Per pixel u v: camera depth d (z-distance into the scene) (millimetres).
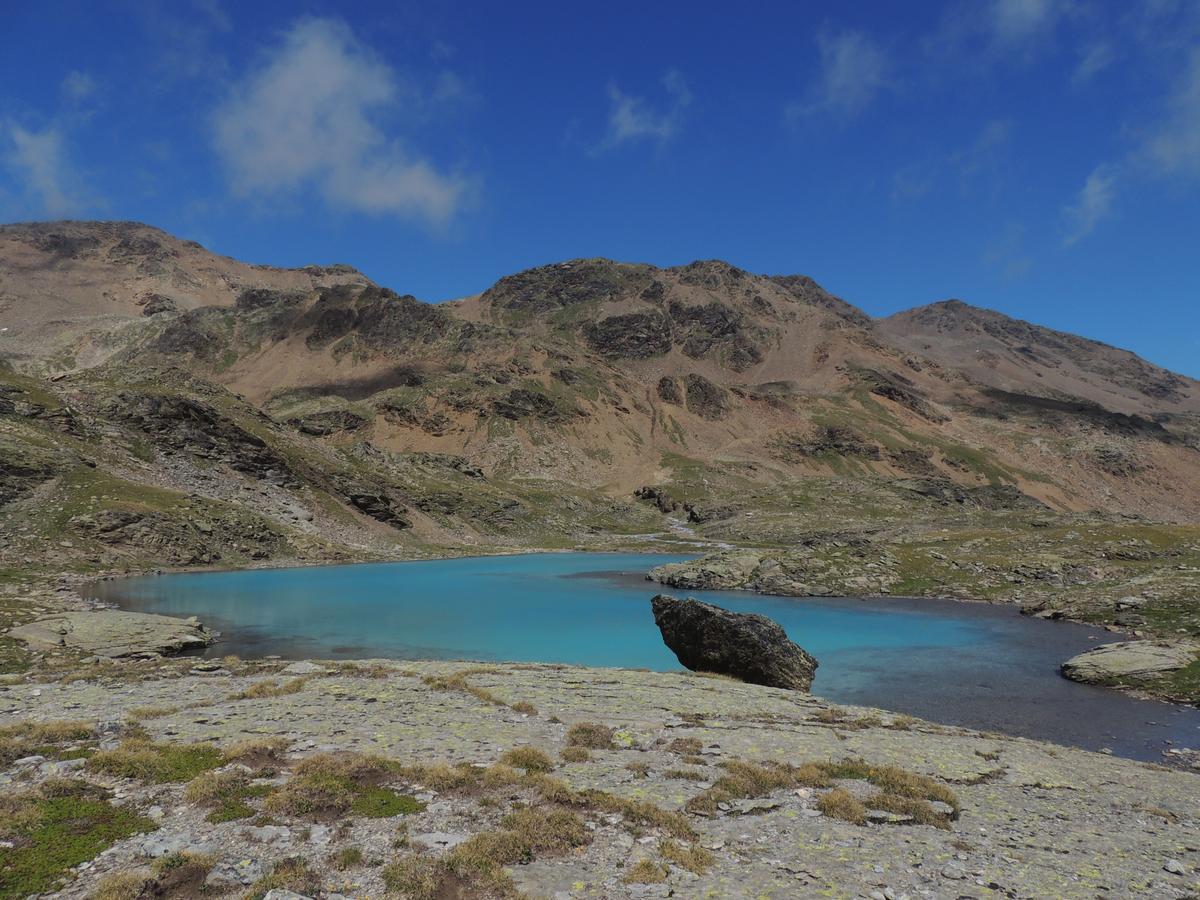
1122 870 13648
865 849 13859
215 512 99500
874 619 64125
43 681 30500
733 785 17109
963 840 14758
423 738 20344
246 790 14742
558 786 15758
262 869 11266
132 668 33938
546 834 13219
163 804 13891
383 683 30469
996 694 38500
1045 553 91250
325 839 12602
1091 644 52438
